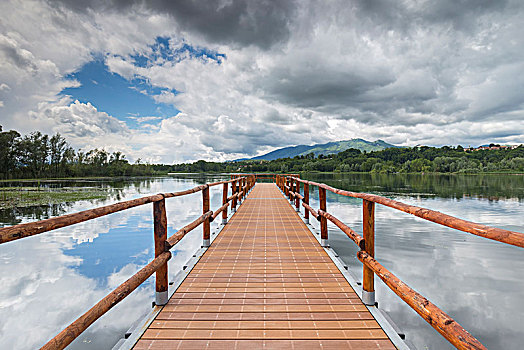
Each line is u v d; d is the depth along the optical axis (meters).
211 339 1.77
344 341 1.75
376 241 6.30
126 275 4.44
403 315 3.23
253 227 5.16
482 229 0.93
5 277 4.35
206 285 2.60
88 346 2.62
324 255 3.49
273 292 2.45
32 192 19.45
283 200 9.57
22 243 6.32
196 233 7.09
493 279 4.13
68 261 5.08
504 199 14.51
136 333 1.81
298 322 1.97
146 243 6.29
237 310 2.14
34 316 3.24
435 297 3.63
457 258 5.10
